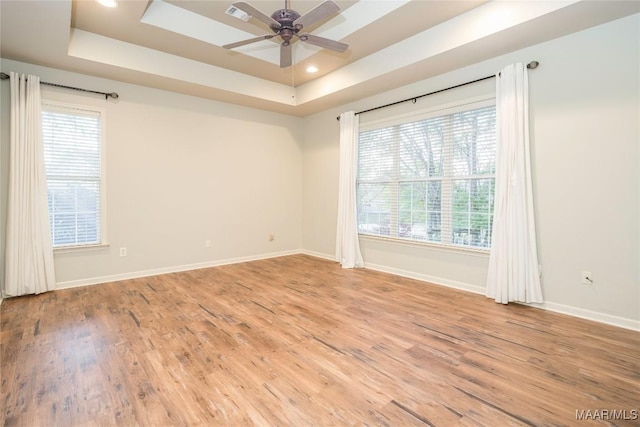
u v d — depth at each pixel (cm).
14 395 187
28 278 361
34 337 262
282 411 176
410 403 183
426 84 423
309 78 510
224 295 374
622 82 279
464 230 394
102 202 419
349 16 360
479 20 311
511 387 197
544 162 324
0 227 356
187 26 367
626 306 282
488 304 343
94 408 177
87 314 312
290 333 273
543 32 300
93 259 416
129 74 404
